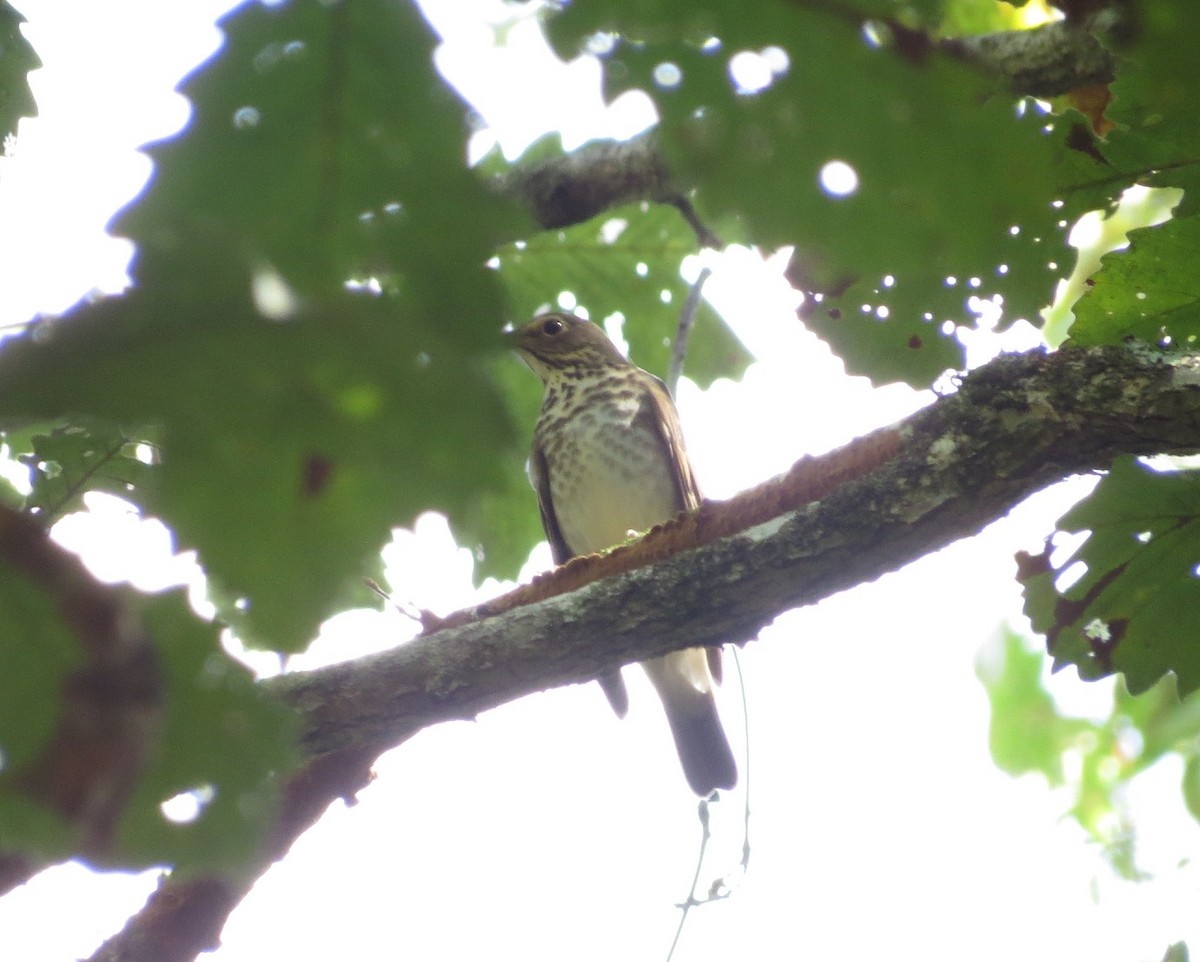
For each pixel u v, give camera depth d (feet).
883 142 9.26
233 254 6.31
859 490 21.94
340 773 24.20
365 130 8.49
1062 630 22.62
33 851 8.91
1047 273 20.52
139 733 9.05
